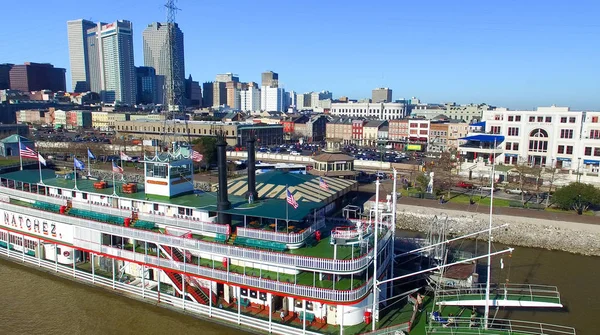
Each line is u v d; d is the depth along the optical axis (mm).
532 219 64438
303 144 189000
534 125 103312
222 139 40094
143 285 41406
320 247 38250
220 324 36844
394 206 40719
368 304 35594
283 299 37250
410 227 69938
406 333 33531
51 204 50281
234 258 36969
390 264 42094
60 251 48906
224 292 39719
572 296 44219
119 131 187750
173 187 46125
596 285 47250
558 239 60406
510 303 36312
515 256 56938
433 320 35156
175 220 41688
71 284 45688
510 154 107125
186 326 37906
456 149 142625
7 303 42094
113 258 43062
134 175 94750
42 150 132125
